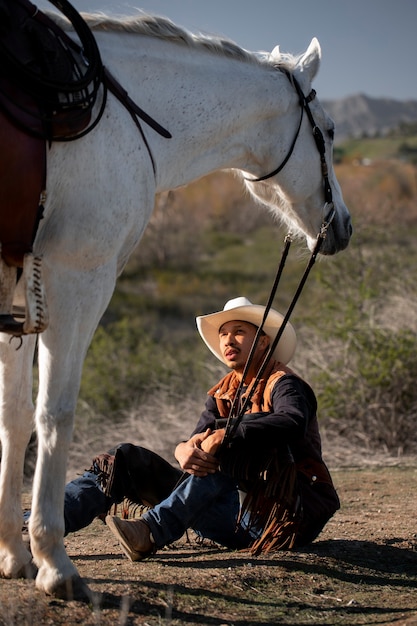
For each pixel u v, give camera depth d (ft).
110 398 41.73
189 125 16.98
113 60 16.05
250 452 15.93
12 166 13.60
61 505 14.37
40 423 14.40
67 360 14.52
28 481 33.73
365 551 18.26
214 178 173.99
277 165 18.88
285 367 17.40
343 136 573.33
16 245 13.91
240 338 17.51
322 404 34.99
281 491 15.93
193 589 14.98
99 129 14.80
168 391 42.09
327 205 19.63
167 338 68.74
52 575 13.89
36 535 14.10
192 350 53.62
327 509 17.22
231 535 17.69
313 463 17.19
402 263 44.65
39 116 13.87
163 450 34.96
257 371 17.52
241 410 16.06
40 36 14.14
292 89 18.83
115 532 16.17
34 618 13.03
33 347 15.67
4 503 15.42
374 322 37.83
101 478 16.90
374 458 32.55
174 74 16.92
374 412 34.76
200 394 40.09
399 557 18.15
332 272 41.27
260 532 17.44
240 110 17.83
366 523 21.30
